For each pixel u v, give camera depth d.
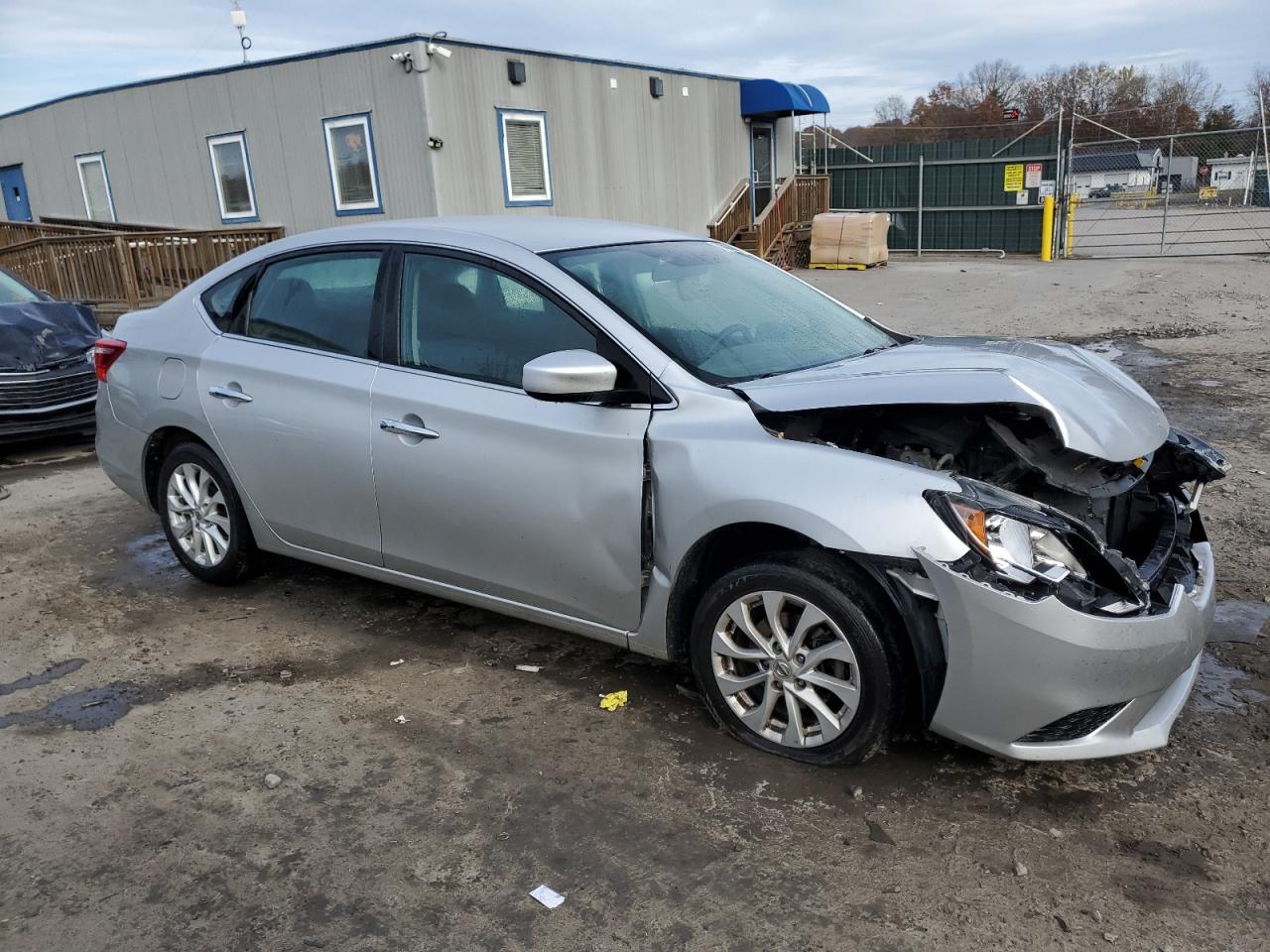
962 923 2.49
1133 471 3.38
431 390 3.73
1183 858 2.70
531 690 3.73
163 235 12.83
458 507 3.67
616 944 2.46
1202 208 27.23
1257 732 3.29
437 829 2.93
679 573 3.26
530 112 14.59
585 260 3.75
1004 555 2.73
